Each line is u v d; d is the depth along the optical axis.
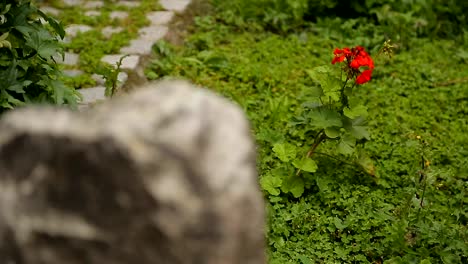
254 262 1.57
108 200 1.44
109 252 1.46
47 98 3.91
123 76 5.31
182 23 6.39
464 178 4.59
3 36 3.62
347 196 4.26
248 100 5.31
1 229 1.50
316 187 4.34
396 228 3.93
